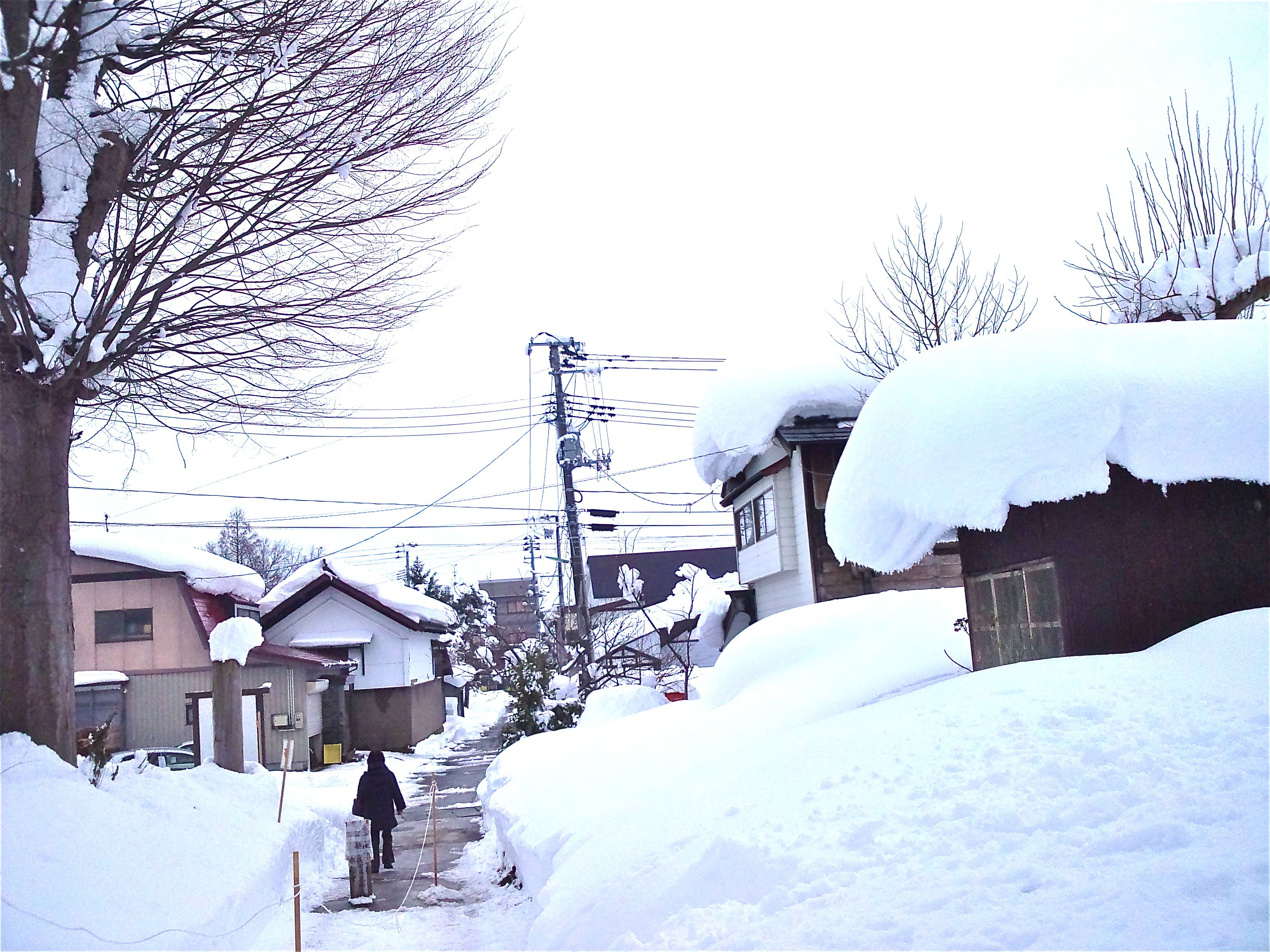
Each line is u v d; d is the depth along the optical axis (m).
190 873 8.13
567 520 26.11
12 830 6.84
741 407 22.48
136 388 10.08
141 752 20.45
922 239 18.84
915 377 9.39
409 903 11.12
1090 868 4.02
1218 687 5.99
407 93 8.88
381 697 33.22
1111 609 8.41
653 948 5.23
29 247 8.54
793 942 4.29
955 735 6.43
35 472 8.90
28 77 8.45
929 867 4.56
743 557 26.17
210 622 26.83
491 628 50.19
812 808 6.07
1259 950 3.04
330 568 32.62
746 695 13.05
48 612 8.85
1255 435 7.84
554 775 12.89
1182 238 14.02
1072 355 8.53
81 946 5.96
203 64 8.51
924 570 21.73
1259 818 4.09
